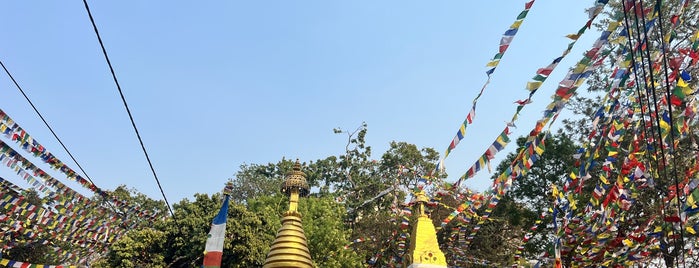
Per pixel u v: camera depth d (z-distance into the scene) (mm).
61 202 15258
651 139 12508
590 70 9469
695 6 14422
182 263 23000
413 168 43719
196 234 22688
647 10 8828
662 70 10875
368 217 36312
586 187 20703
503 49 9297
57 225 15617
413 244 14422
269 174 50844
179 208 24391
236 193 47188
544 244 28688
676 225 13844
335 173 47500
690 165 14711
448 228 29375
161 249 22938
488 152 11727
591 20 8461
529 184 30391
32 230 16484
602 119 12703
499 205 31766
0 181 14242
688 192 10727
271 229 25750
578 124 29609
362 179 45438
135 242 22578
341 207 32938
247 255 23000
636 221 16906
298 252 13703
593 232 14086
